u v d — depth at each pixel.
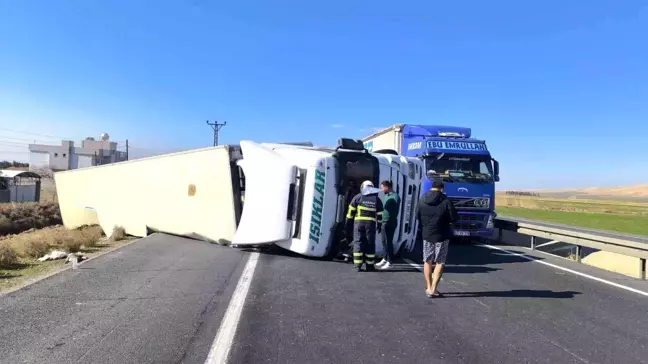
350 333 5.56
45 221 35.03
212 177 12.85
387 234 9.90
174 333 5.43
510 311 6.73
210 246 12.37
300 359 4.73
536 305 7.10
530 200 73.19
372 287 8.00
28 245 10.98
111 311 6.27
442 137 15.29
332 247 10.35
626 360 4.95
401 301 7.12
